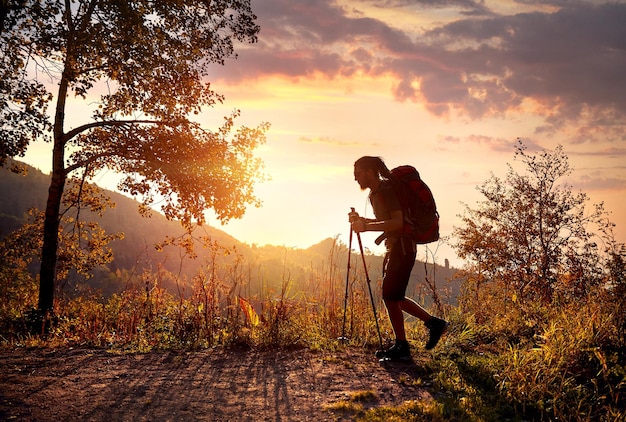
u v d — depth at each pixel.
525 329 6.12
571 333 4.93
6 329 8.95
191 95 14.83
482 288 8.09
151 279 7.32
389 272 5.28
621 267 5.74
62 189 14.46
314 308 6.97
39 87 13.41
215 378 4.81
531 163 15.32
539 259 13.68
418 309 5.36
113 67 13.15
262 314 6.54
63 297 12.30
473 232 15.08
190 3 13.92
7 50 12.71
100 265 17.17
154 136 14.47
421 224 5.21
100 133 14.68
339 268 7.18
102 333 6.99
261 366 5.25
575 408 3.89
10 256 16.33
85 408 3.96
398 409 3.88
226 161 14.62
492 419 3.74
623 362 4.55
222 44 14.81
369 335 6.38
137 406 4.03
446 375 4.73
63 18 12.58
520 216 14.74
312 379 4.77
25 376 4.74
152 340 6.44
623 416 3.63
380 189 5.21
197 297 6.95
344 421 3.74
